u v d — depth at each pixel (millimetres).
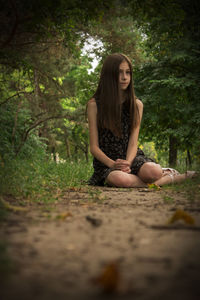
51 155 6965
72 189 3809
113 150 4664
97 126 4672
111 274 973
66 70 5746
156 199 3043
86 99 9852
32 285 1015
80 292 966
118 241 1498
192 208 2393
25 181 3164
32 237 1545
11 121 5512
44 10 3076
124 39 7211
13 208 2225
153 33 6852
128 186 4266
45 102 5836
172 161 10602
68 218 2012
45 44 4508
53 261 1228
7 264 1142
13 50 3635
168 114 8055
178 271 1130
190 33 6395
